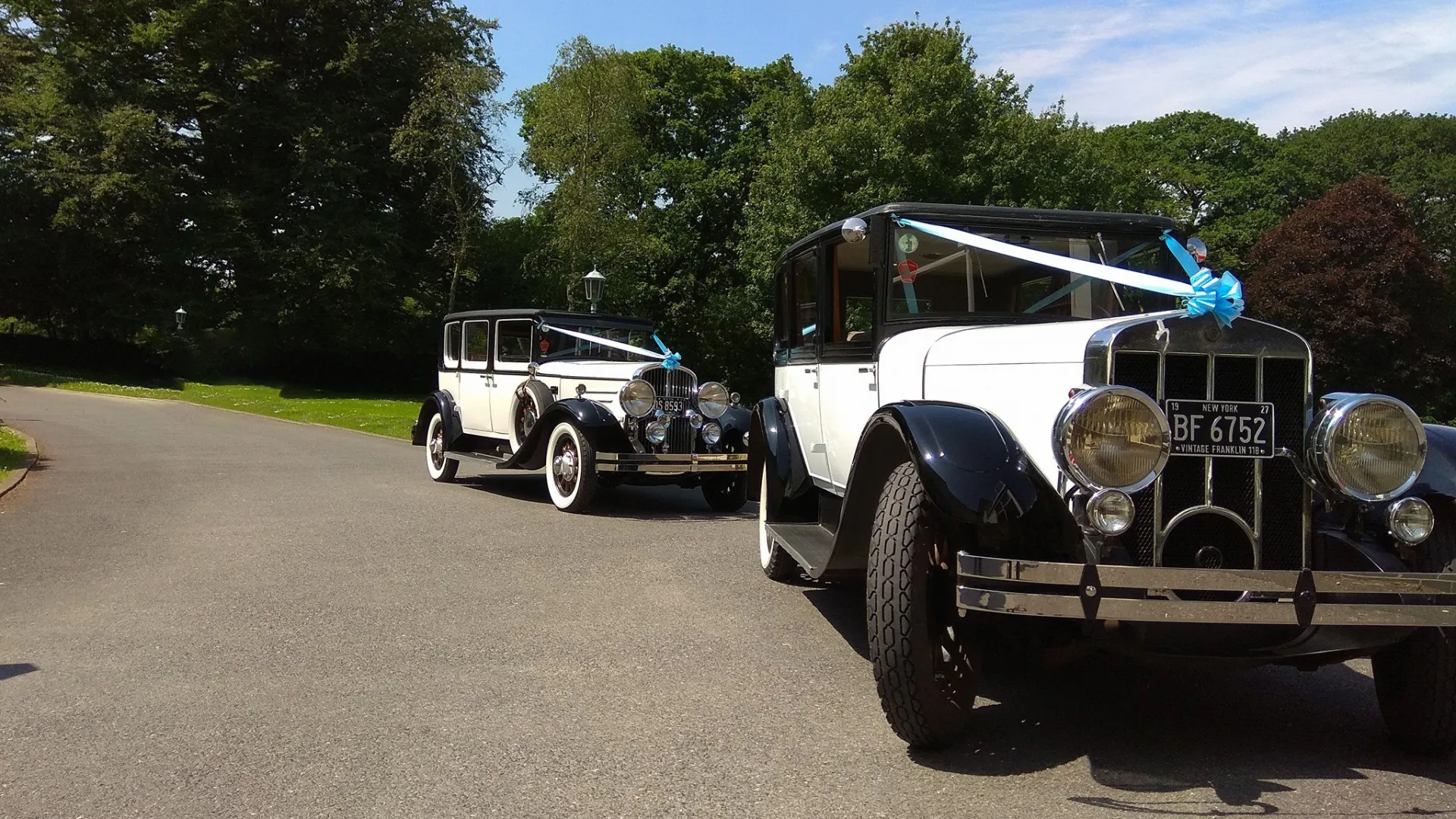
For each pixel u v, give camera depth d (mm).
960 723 3414
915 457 3311
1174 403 3172
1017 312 4781
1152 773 3295
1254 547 3234
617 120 31734
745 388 38750
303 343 37125
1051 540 3207
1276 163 46156
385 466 13570
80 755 3428
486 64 38906
